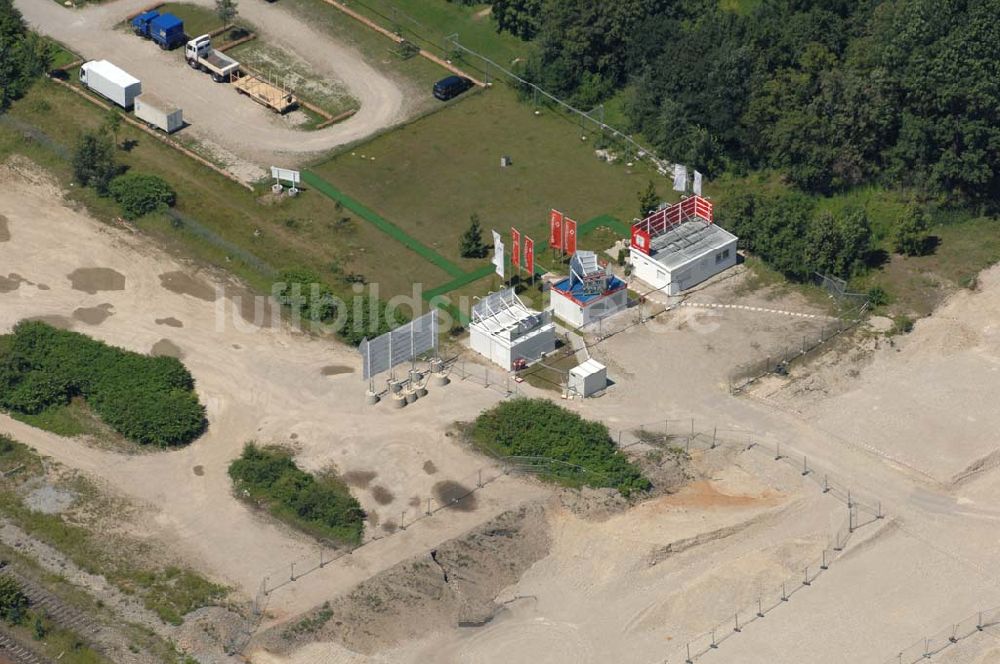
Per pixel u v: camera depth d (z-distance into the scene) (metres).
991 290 178.00
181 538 148.50
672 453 157.12
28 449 157.62
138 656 136.75
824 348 171.12
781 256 180.25
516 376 167.75
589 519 149.12
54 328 171.12
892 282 179.88
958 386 165.00
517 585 143.75
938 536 148.50
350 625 139.25
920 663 136.25
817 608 141.25
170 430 158.00
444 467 155.50
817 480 154.12
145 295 178.12
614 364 169.38
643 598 142.25
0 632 138.50
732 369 168.50
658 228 183.50
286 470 154.75
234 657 136.88
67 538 147.88
